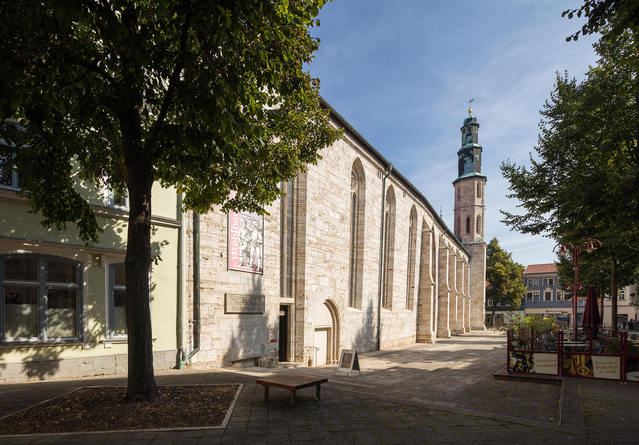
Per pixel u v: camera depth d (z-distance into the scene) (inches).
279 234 658.2
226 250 524.1
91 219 295.7
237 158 281.4
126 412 237.9
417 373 528.1
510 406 306.3
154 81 243.1
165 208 448.5
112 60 229.0
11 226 328.8
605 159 454.9
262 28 210.8
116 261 402.9
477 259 2598.4
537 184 571.5
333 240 824.3
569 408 294.4
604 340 552.7
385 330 1088.8
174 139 248.4
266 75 241.3
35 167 268.4
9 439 195.6
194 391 304.0
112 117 282.0
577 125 496.1
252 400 289.1
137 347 260.5
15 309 333.7
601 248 681.6
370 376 484.7
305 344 701.9
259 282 585.3
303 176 722.8
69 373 356.8
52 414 233.5
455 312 2004.2
